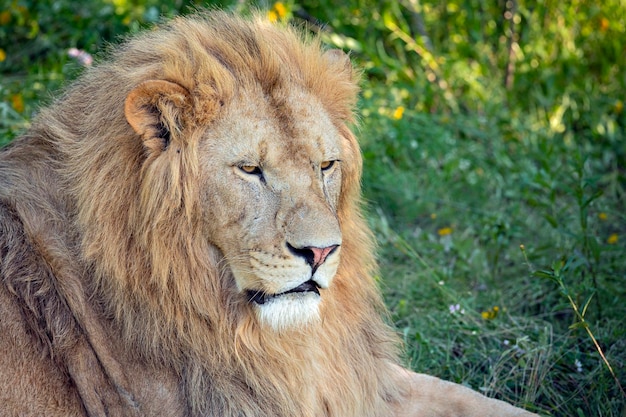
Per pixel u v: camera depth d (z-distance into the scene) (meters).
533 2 12.07
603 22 11.85
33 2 10.70
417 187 9.65
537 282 7.79
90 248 5.03
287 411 5.25
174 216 4.94
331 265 4.93
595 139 10.65
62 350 5.12
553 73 11.45
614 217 9.20
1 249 5.18
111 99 5.21
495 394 6.45
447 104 11.07
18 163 5.44
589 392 6.25
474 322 7.25
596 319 7.23
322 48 5.74
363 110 10.05
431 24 12.02
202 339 5.11
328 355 5.46
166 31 5.58
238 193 4.90
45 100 6.33
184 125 4.92
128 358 5.13
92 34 10.43
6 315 5.03
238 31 5.39
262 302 5.02
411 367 6.82
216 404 5.14
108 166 5.04
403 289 7.97
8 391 4.96
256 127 4.94
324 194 5.03
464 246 8.45
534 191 9.64
